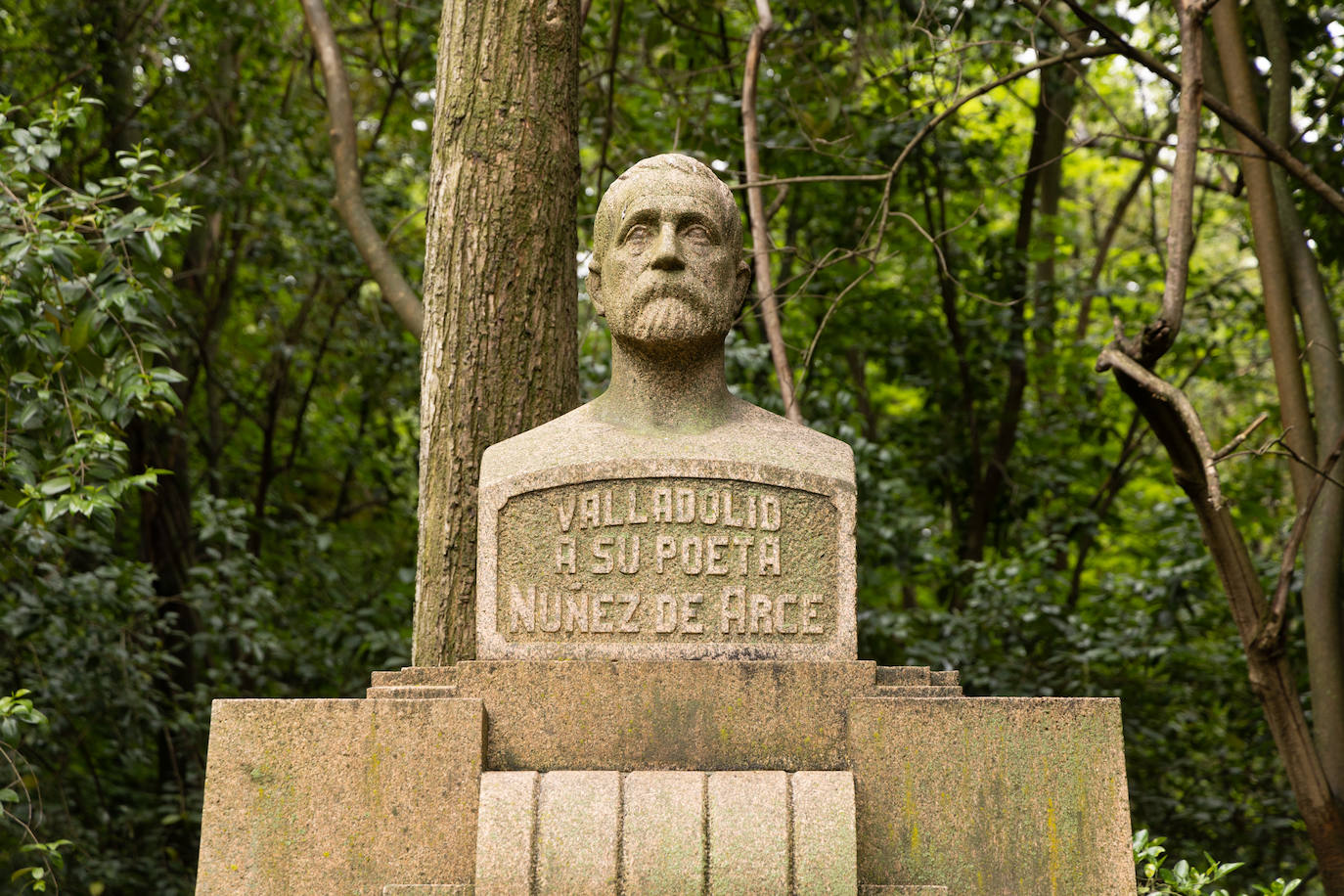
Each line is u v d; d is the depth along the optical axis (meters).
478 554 3.35
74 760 8.24
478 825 3.01
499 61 4.54
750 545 3.35
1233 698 8.09
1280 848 7.89
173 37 9.20
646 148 8.29
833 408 8.23
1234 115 4.83
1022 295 9.34
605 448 3.40
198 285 9.67
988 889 3.08
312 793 3.10
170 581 9.09
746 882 2.96
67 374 5.12
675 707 3.20
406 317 5.73
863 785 3.13
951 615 7.95
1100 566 10.93
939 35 5.99
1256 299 9.09
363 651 8.50
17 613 6.11
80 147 8.80
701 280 3.48
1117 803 3.10
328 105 6.18
